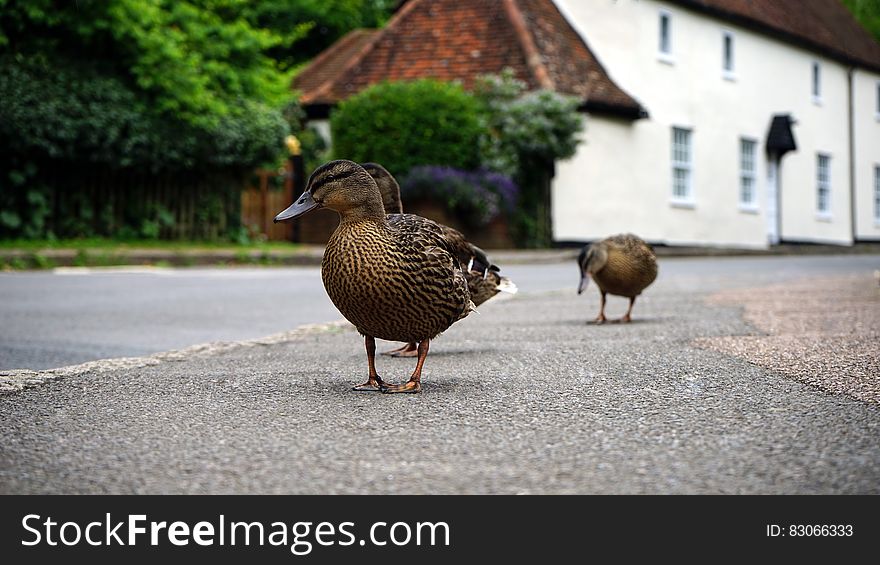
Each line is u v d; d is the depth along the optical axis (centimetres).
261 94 2539
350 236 450
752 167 3531
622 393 472
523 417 418
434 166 2356
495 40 2755
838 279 1466
